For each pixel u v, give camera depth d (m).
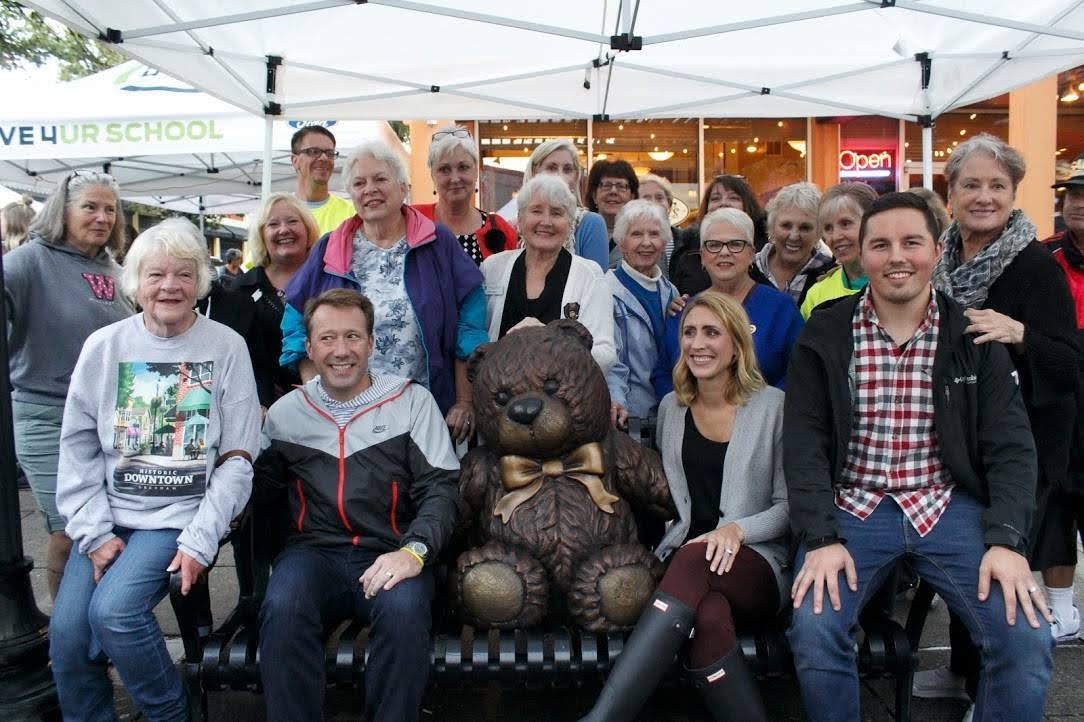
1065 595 3.28
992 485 2.40
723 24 3.73
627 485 2.81
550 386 2.62
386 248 3.19
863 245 2.48
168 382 2.55
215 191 9.48
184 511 2.51
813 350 2.56
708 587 2.46
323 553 2.62
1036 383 2.65
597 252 3.94
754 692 2.32
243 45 4.39
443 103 5.22
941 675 2.94
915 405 2.47
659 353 3.59
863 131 9.45
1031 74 4.55
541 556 2.60
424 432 2.70
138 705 2.43
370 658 2.37
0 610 2.63
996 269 2.78
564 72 4.90
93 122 6.81
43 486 3.26
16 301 3.18
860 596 2.41
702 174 9.45
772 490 2.77
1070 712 2.79
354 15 4.04
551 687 2.95
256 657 2.44
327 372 2.65
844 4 3.75
